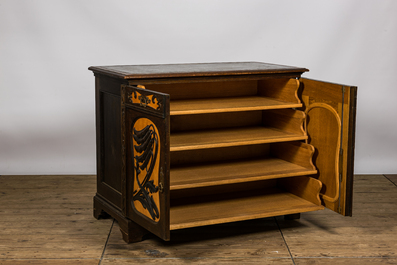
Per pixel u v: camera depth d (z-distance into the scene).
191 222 3.20
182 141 3.36
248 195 3.84
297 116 3.62
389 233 3.58
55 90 4.99
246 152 3.99
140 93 2.94
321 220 3.83
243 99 3.74
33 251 3.20
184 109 3.24
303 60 5.10
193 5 4.96
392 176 5.16
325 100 3.43
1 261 3.04
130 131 3.12
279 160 3.89
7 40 4.83
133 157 3.13
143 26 4.95
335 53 5.09
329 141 3.45
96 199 3.79
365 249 3.29
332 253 3.21
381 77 5.15
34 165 5.12
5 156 5.08
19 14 4.79
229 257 3.14
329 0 5.00
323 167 3.55
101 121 3.62
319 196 3.62
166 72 3.19
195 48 5.04
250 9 5.01
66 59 4.93
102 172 3.72
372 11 5.02
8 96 4.96
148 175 2.97
